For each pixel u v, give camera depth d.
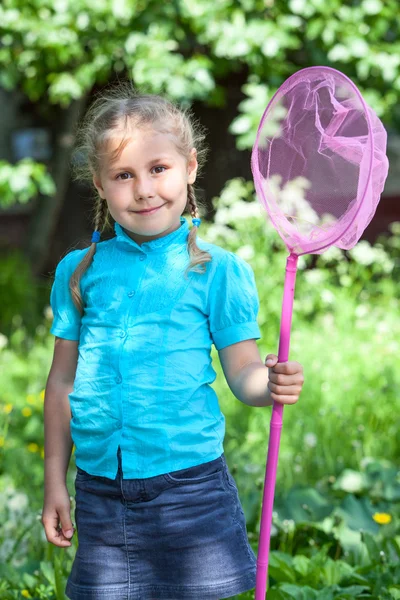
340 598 3.03
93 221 3.00
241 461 4.65
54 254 12.70
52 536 2.49
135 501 2.33
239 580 2.35
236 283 2.41
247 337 2.40
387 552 3.52
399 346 6.43
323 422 5.14
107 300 2.44
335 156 2.26
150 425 2.31
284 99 2.33
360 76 7.99
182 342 2.35
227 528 2.36
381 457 4.98
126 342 2.36
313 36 7.76
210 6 7.71
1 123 13.27
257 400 2.33
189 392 2.33
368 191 2.19
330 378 5.79
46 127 13.04
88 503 2.40
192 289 2.39
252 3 7.78
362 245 7.27
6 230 12.84
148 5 7.93
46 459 2.54
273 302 6.78
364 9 7.80
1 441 4.94
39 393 6.23
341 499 4.28
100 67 8.27
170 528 2.32
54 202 10.53
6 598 3.16
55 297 2.61
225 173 11.66
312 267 9.24
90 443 2.38
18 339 7.96
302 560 3.30
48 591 3.19
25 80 9.19
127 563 2.37
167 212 2.39
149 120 2.37
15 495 4.05
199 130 2.74
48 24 8.02
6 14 7.98
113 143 2.35
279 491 4.20
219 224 7.24
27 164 7.86
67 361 2.58
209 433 2.36
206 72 7.63
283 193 2.31
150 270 2.42
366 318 7.08
